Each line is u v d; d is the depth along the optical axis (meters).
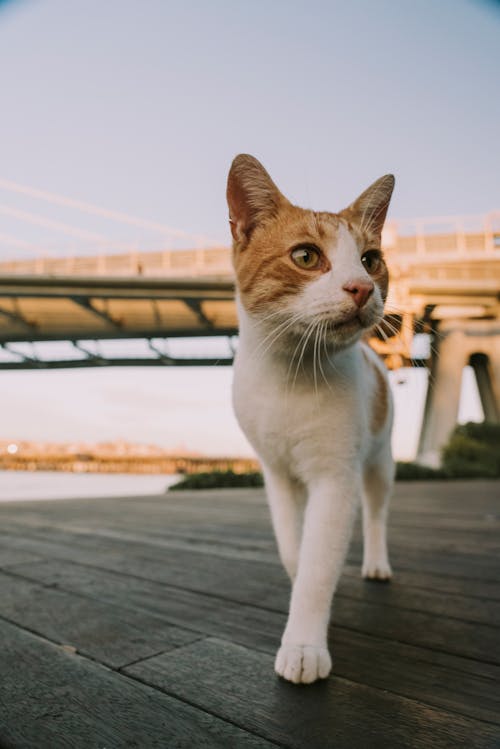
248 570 2.37
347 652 1.41
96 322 18.88
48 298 18.55
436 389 18.72
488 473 14.99
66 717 1.05
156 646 1.44
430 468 13.72
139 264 18.39
